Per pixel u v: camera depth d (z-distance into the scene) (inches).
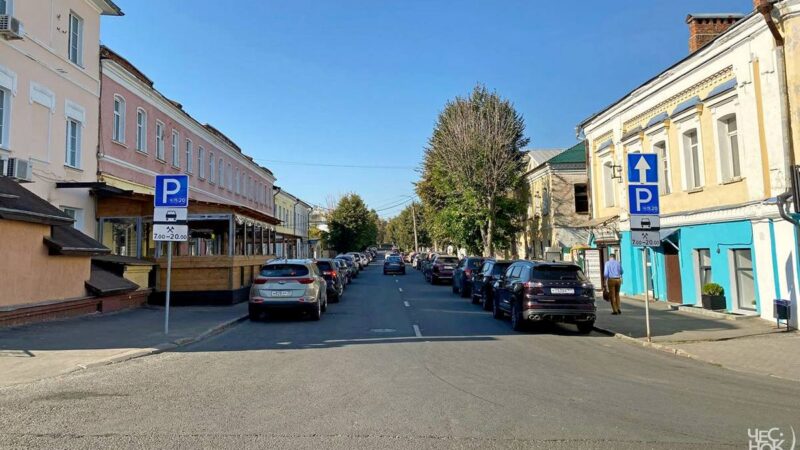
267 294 586.9
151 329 489.1
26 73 594.9
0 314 440.1
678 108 695.7
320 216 3457.2
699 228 665.6
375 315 664.4
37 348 381.4
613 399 271.0
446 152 1507.1
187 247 1047.0
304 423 224.5
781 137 516.4
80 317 547.2
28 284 484.4
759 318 551.5
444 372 331.3
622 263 887.1
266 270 601.9
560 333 528.1
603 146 928.9
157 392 275.7
